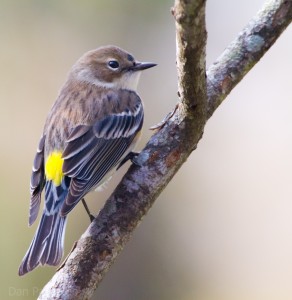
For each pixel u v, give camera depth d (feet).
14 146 49.39
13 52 51.72
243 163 50.34
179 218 48.91
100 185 28.81
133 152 29.78
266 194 49.60
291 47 52.37
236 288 47.75
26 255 24.58
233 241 48.80
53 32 52.37
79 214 45.32
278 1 23.94
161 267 47.42
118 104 29.48
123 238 22.66
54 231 25.36
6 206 45.80
